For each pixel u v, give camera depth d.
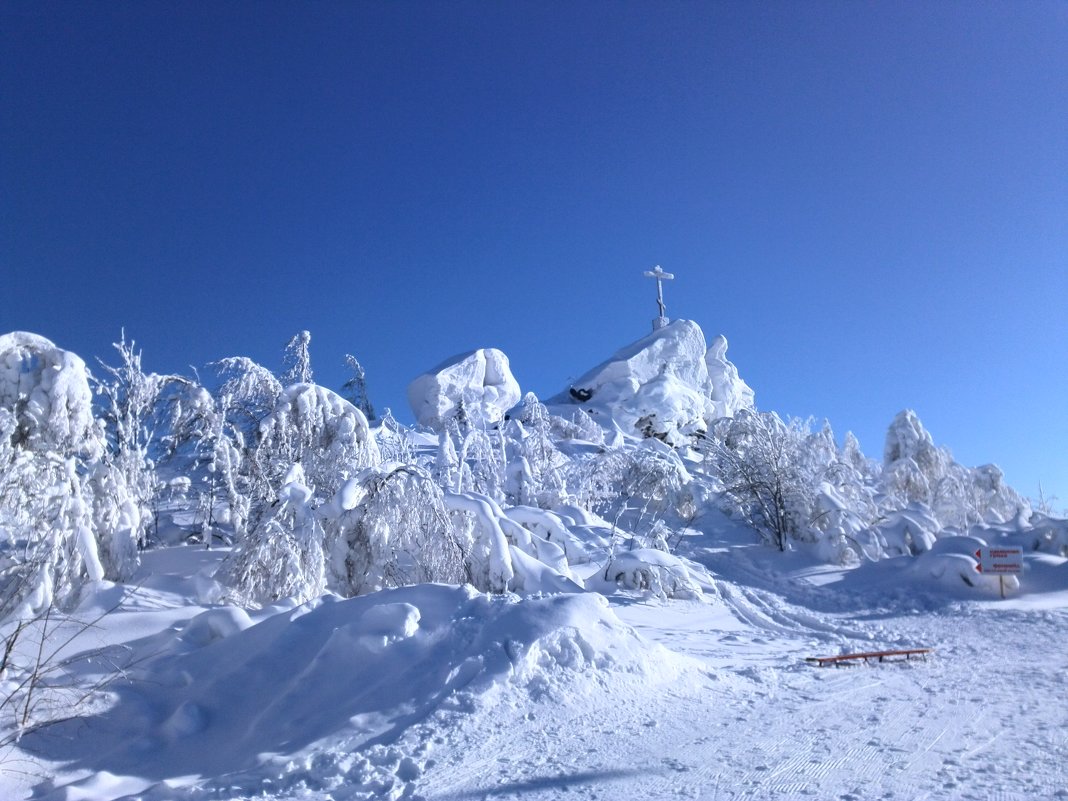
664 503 25.53
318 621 8.60
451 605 8.58
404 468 14.63
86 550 11.27
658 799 5.26
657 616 15.16
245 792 5.58
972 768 5.86
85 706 7.20
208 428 15.39
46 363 12.38
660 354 46.34
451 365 40.25
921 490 30.89
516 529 15.98
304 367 18.97
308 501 13.38
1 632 8.91
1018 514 24.14
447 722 6.68
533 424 30.08
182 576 12.84
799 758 6.15
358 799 5.40
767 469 24.14
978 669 10.20
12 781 5.96
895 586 19.84
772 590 19.66
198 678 7.95
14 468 11.31
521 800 5.27
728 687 8.80
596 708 7.40
